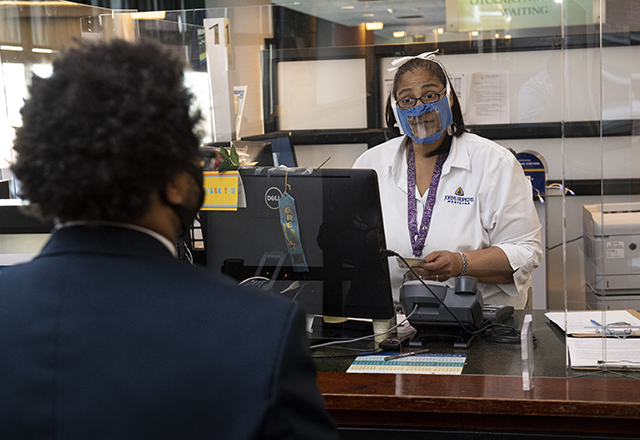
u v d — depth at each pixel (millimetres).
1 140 2092
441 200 1936
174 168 578
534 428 1149
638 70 1188
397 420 1202
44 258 602
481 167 1908
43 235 1533
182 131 571
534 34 2479
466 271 1742
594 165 1292
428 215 1936
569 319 1433
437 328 1511
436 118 1830
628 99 1201
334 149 2150
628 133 1211
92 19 2570
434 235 1918
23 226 1524
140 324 553
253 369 539
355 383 1248
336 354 1448
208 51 2168
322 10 2137
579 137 1288
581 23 1241
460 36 2512
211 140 2160
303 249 1511
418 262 1707
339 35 2160
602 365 1266
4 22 2381
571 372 1267
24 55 2434
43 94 545
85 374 540
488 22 2486
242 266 1561
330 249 1495
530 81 2549
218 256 1573
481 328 1532
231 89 2170
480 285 1851
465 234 1902
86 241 590
